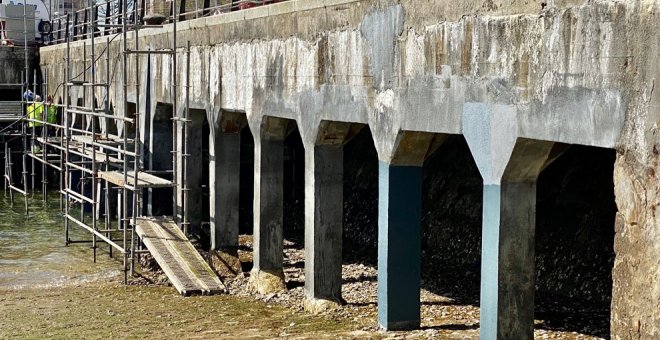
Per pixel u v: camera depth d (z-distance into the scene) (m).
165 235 19.33
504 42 10.44
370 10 12.98
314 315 14.71
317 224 14.86
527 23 10.09
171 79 20.73
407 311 13.17
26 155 29.62
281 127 16.58
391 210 12.87
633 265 8.87
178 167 20.14
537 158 10.55
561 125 9.66
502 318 10.84
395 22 12.40
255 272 16.97
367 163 22.70
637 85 8.75
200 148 20.45
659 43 8.50
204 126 23.70
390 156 12.73
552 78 9.76
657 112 8.54
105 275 18.95
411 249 13.02
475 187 18.97
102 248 21.81
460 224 18.98
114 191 25.47
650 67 8.60
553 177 17.08
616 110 8.99
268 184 16.66
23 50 33.59
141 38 22.91
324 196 14.82
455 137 20.00
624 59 8.88
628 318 8.94
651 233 8.66
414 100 12.08
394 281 13.02
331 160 14.79
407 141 12.56
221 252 18.78
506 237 10.77
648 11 8.61
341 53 13.78
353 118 13.55
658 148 8.53
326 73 14.21
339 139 14.72
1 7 35.34
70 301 16.59
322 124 14.47
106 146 20.44
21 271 19.39
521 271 10.87
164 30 21.22
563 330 13.46
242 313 15.25
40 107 29.92
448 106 11.44
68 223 23.66
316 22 14.42
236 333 13.85
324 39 14.23
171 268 17.81
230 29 17.72
